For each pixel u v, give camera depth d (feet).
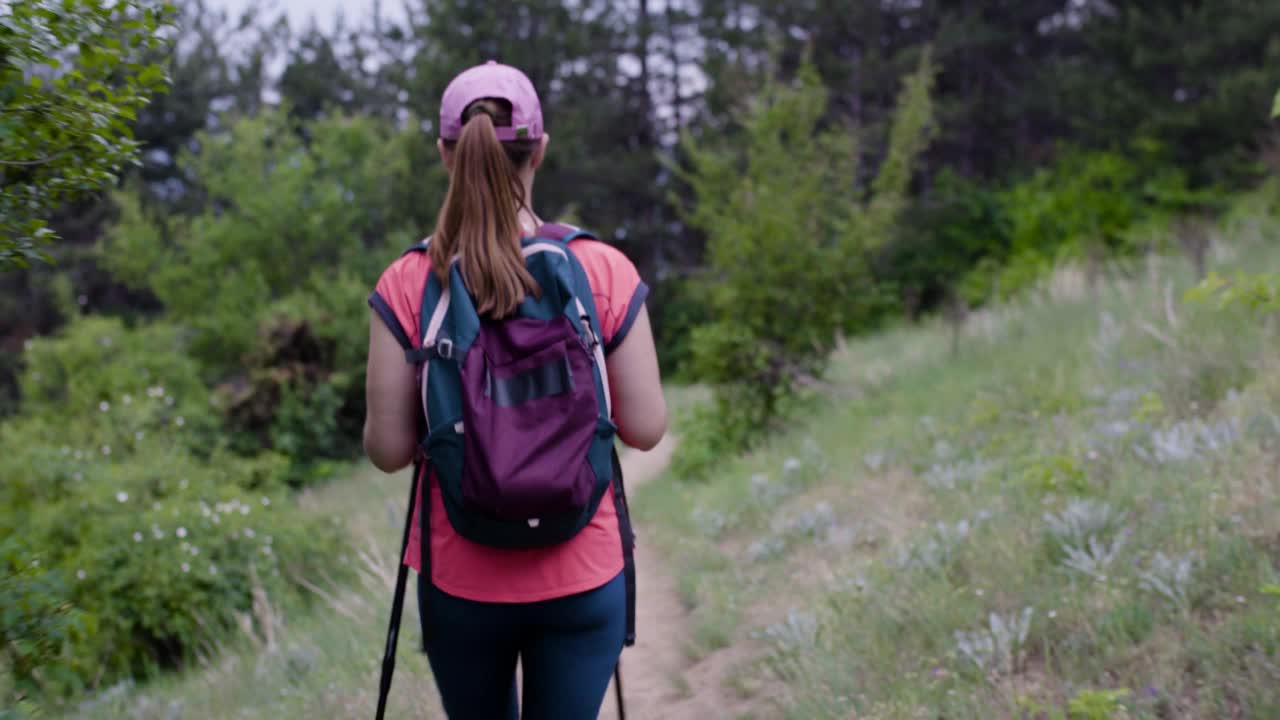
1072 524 12.87
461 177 5.77
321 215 57.62
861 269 35.88
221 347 55.42
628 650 14.85
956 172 95.66
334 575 25.61
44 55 7.29
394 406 5.82
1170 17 66.69
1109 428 17.10
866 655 11.19
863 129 75.05
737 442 32.76
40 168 7.86
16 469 28.48
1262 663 8.69
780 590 15.21
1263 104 59.47
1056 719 8.75
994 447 19.33
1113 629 10.23
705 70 83.66
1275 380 17.51
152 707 15.58
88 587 21.83
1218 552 11.21
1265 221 43.83
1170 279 30.94
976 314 42.39
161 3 7.86
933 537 14.33
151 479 27.91
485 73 6.15
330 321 51.42
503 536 5.48
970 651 10.19
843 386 35.65
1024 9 88.53
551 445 5.34
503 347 5.54
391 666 6.36
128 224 58.65
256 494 29.50
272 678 15.15
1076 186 64.75
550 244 5.83
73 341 45.52
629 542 6.07
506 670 6.20
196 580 23.07
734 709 11.54
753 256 35.27
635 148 97.91
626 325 5.93
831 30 86.94
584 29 83.92
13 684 9.75
